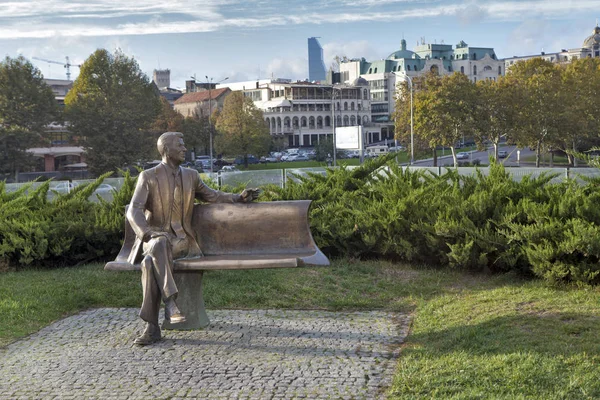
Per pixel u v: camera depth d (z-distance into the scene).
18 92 53.41
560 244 8.71
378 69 161.12
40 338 7.43
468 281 9.57
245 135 73.38
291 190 12.62
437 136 56.09
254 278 9.73
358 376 5.96
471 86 54.72
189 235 7.50
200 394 5.64
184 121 83.56
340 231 11.11
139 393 5.70
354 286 9.48
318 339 7.12
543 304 7.73
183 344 7.01
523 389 5.40
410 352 6.50
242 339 7.16
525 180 11.06
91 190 13.03
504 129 55.94
